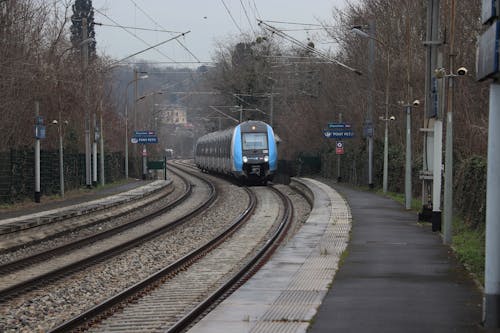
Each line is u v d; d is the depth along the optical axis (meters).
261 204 116.00
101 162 156.88
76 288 46.66
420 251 52.19
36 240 69.62
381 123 140.38
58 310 40.62
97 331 34.03
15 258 60.47
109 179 175.62
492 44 26.95
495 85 28.36
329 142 186.75
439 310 31.73
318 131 198.12
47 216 82.31
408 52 88.06
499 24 26.52
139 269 55.31
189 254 59.12
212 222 90.38
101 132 157.50
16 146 120.38
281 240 71.06
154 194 138.12
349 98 158.38
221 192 146.88
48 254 61.09
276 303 34.38
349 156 154.88
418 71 116.81
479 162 65.06
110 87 198.88
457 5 92.06
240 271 50.28
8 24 110.75
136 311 38.72
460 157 85.25
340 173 164.38
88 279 50.12
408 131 87.25
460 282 39.06
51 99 129.75
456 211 76.38
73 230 80.25
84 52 137.12
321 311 31.80
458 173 76.25
